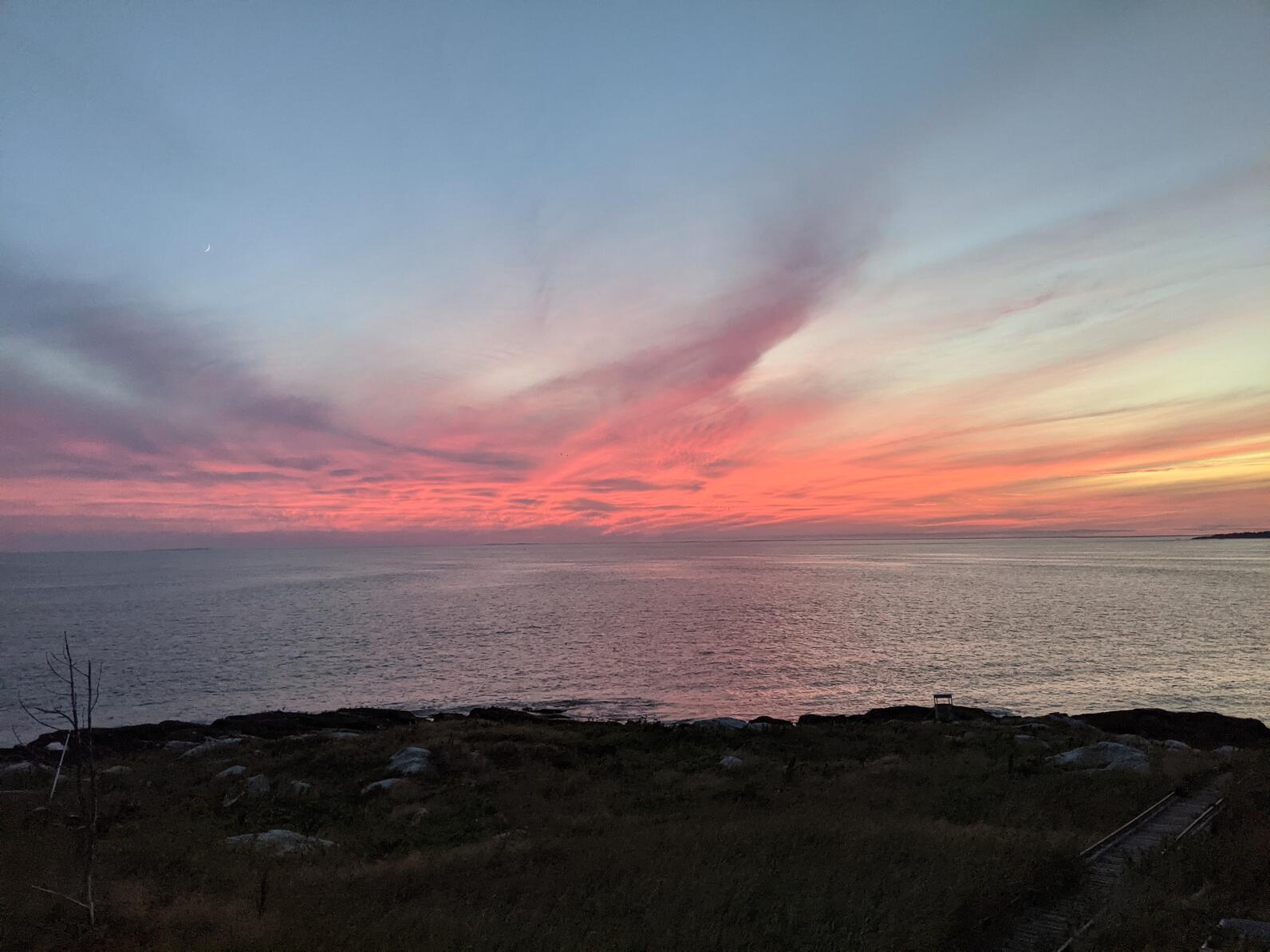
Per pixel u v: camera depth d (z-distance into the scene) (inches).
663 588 5826.8
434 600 4972.9
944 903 366.9
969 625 3341.5
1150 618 3531.0
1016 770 866.8
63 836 547.5
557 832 625.6
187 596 5442.9
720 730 1242.0
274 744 1163.9
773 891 416.2
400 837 644.1
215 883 457.7
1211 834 488.1
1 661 2503.7
